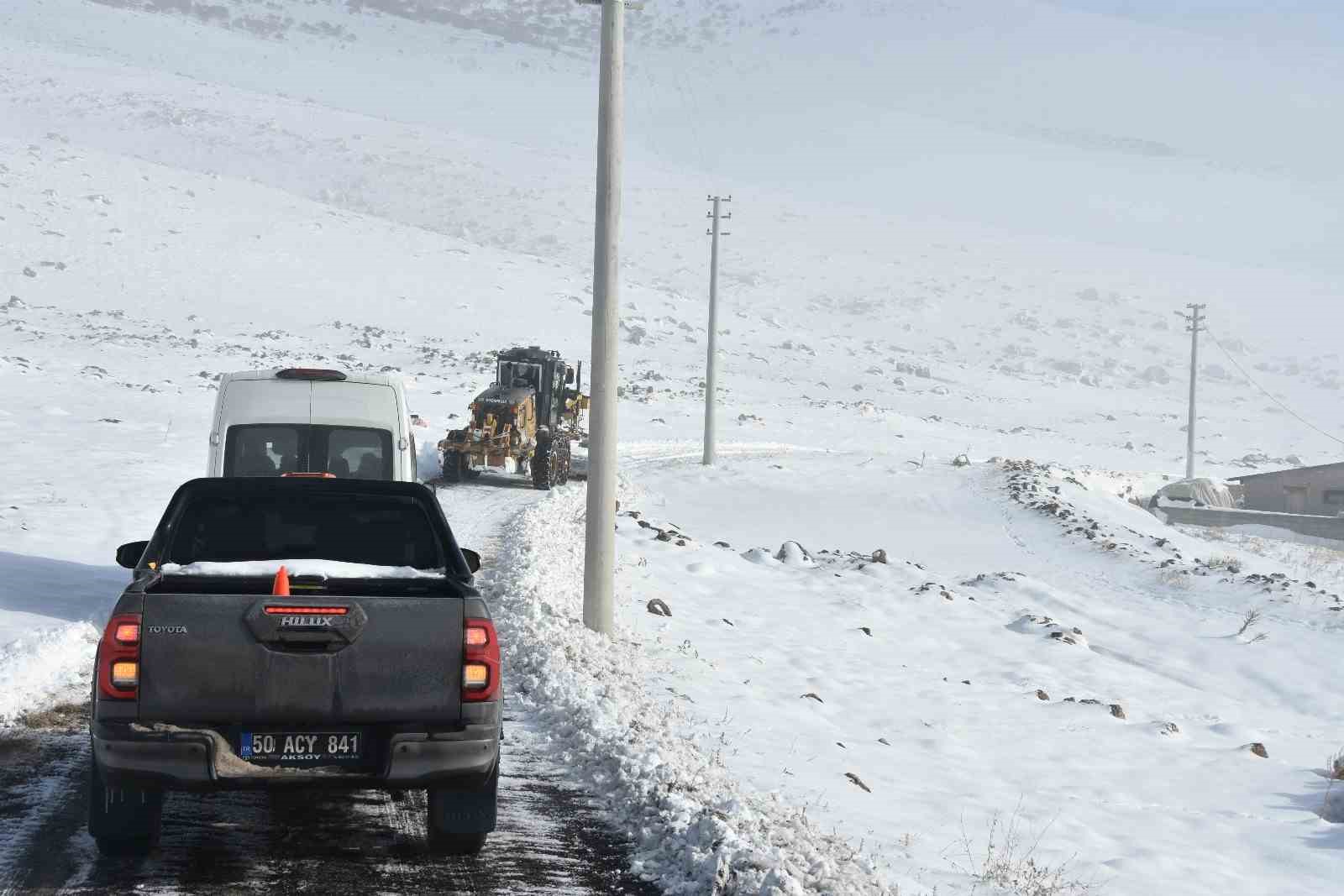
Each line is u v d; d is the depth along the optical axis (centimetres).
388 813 864
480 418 3794
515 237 18488
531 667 1351
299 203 14525
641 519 3170
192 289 10275
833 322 15562
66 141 19400
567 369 4291
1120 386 13525
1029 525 3991
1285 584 3162
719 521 3922
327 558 816
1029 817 1142
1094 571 3300
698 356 11069
